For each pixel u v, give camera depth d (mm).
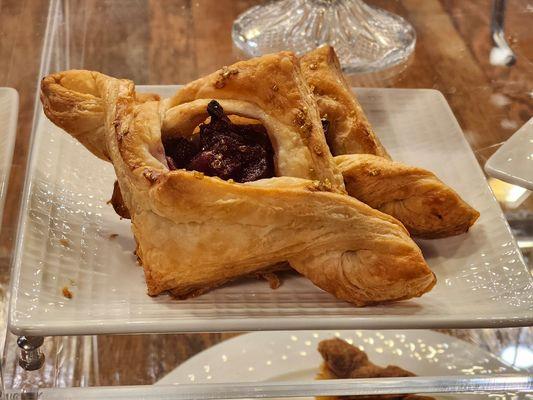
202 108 432
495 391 417
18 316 389
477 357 440
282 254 408
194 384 417
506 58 574
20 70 517
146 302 406
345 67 553
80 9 571
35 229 432
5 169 460
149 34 563
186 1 594
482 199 478
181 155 431
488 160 492
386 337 450
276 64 435
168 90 518
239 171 424
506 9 616
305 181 410
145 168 405
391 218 413
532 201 481
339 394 423
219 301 408
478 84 556
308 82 483
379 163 445
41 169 466
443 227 447
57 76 450
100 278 419
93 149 451
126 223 452
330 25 581
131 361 421
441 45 580
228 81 436
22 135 482
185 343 437
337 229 404
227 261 402
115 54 541
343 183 433
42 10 562
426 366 439
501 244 450
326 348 445
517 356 438
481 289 427
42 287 406
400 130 527
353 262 404
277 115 432
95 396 404
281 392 418
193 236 399
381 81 552
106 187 469
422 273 399
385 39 577
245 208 396
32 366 404
